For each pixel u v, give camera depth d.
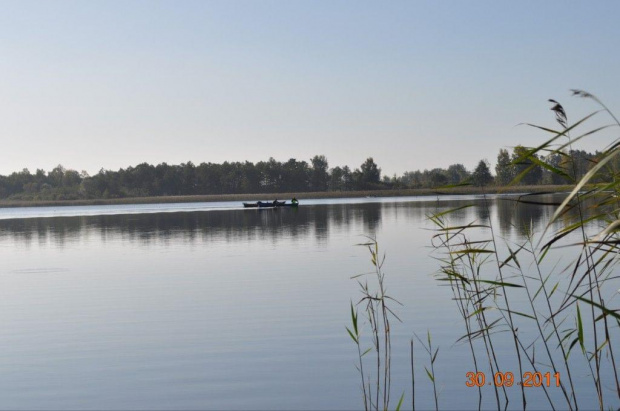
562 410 8.00
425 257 22.83
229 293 16.70
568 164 5.52
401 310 13.78
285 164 175.88
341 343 11.34
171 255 26.47
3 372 10.25
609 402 8.15
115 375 9.91
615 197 5.32
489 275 17.39
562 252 22.09
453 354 10.48
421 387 9.01
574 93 4.34
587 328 11.59
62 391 9.27
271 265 22.05
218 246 29.73
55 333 12.80
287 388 9.10
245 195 148.25
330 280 18.30
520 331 11.66
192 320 13.58
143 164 172.75
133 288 18.08
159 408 8.50
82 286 18.73
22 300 16.64
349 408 8.32
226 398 8.77
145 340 12.00
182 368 10.18
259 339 11.79
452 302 14.43
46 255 28.09
